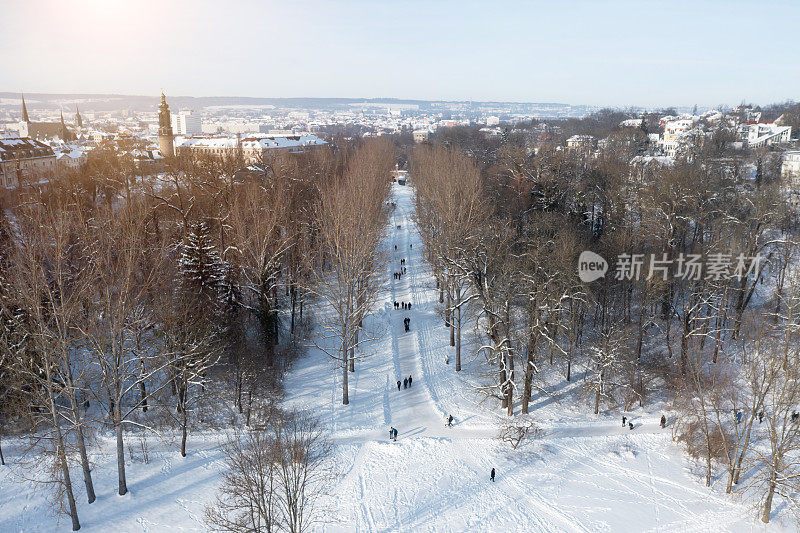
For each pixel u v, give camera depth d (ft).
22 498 143.95
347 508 145.18
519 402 203.00
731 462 155.33
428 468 163.12
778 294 226.79
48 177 419.33
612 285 219.00
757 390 165.78
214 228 245.45
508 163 384.06
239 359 179.63
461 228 238.27
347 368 210.38
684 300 219.20
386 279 302.25
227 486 138.21
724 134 537.65
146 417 179.42
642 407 198.59
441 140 648.38
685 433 179.32
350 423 182.70
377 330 248.52
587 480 160.76
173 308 169.27
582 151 501.97
